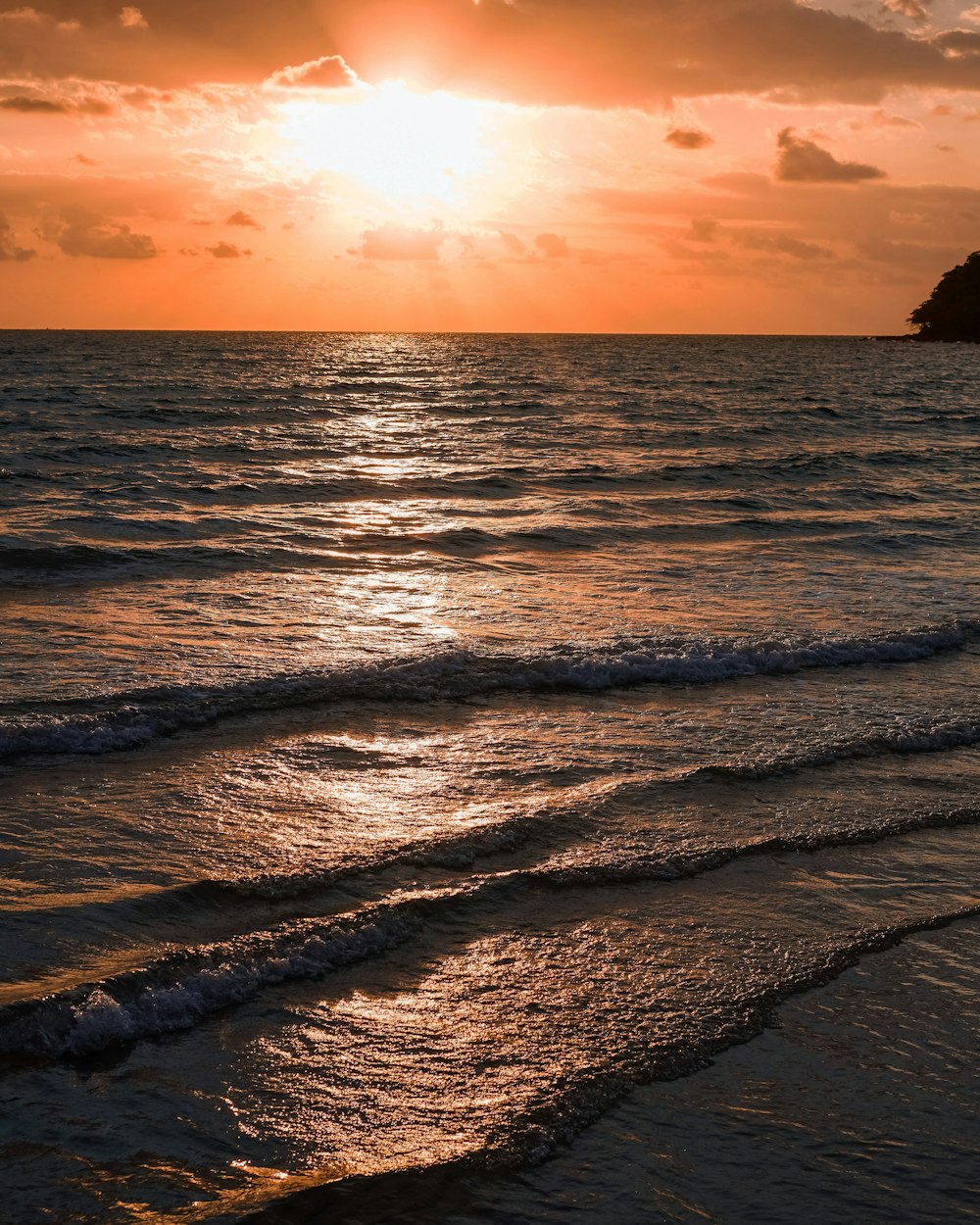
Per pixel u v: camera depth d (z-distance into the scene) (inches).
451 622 489.1
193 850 253.9
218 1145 157.9
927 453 1316.4
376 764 317.4
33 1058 174.1
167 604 508.4
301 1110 167.0
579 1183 154.9
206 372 2888.8
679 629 485.4
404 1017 193.3
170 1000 191.0
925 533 779.4
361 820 275.9
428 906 231.6
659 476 1059.3
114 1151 154.8
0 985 191.0
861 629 495.8
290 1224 142.1
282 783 299.3
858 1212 151.0
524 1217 147.7
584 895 243.0
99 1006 184.4
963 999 208.4
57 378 2496.3
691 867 257.6
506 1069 179.9
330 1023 190.4
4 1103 163.0
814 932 231.3
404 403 1968.5
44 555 603.2
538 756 330.0
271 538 689.0
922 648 465.1
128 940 211.3
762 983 210.1
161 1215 142.1
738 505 905.5
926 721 373.1
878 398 2386.8
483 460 1175.6
